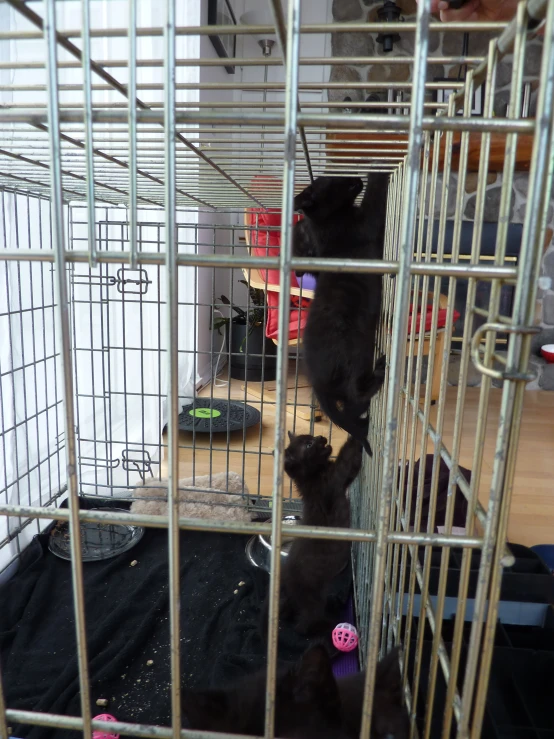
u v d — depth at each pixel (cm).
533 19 42
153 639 126
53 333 168
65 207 159
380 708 71
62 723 52
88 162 45
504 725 89
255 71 359
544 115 38
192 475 204
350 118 43
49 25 42
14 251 47
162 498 171
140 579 148
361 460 140
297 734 67
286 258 44
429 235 70
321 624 128
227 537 169
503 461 44
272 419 272
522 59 43
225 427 231
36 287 159
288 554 142
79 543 50
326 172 121
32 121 50
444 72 356
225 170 125
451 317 65
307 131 83
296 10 40
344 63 70
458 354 326
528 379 42
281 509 47
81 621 51
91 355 173
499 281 46
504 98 322
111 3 165
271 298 252
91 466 187
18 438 154
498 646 100
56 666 117
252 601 139
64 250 46
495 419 255
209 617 134
